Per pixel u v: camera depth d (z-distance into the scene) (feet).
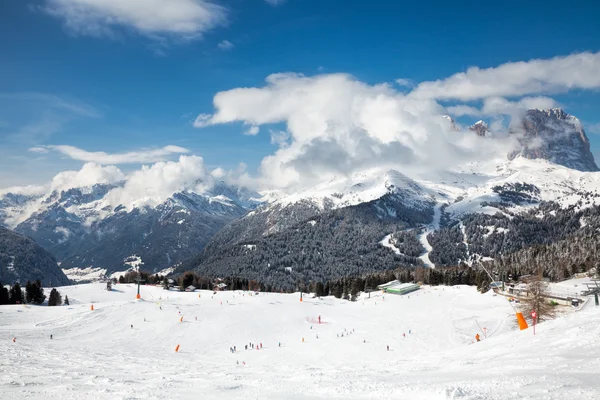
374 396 58.85
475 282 592.19
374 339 295.69
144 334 287.69
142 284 655.76
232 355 250.37
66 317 327.67
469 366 81.87
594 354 71.87
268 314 377.71
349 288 586.45
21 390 77.66
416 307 433.48
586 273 519.19
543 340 93.91
